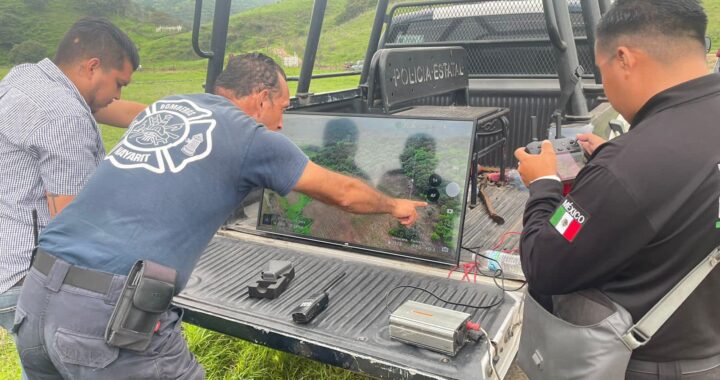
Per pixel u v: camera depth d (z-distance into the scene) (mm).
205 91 2750
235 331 1853
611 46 1267
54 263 1476
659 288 1188
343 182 1713
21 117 1731
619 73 1273
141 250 1454
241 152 1554
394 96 2736
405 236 2252
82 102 1887
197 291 2047
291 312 1868
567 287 1282
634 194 1126
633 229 1140
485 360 1549
